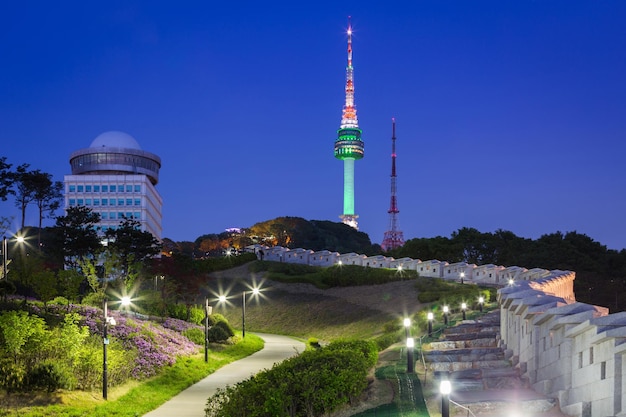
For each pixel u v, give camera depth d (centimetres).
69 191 16125
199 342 5031
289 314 7800
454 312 5481
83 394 2981
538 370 2412
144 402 3119
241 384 2467
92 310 4672
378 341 4009
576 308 2127
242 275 9931
